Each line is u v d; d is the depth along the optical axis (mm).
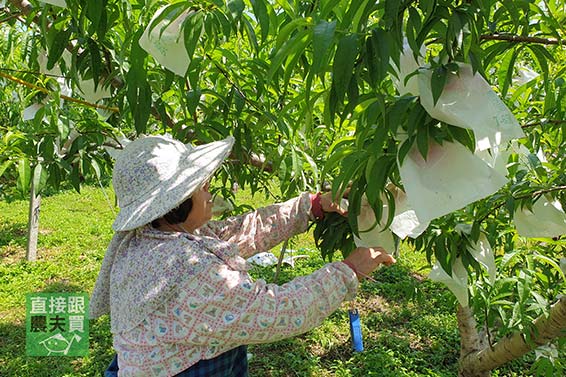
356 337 2295
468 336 2396
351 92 689
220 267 1047
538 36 1036
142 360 1054
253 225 1403
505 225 1480
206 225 1377
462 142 754
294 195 1661
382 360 3367
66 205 7645
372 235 1131
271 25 1118
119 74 1296
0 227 6371
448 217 1225
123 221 1100
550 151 1512
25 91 2426
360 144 803
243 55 1526
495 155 876
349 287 1087
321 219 1374
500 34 940
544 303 1739
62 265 5137
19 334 3707
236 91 1311
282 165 1509
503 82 1087
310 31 707
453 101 720
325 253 1307
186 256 1049
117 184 1168
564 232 1203
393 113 725
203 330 1022
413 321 3959
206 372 1114
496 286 1659
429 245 1241
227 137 1258
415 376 3213
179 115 1750
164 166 1146
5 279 4688
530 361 3252
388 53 650
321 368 3414
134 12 1203
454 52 745
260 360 3438
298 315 1029
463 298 1272
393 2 640
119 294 1115
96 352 3459
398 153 749
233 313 1021
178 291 1033
